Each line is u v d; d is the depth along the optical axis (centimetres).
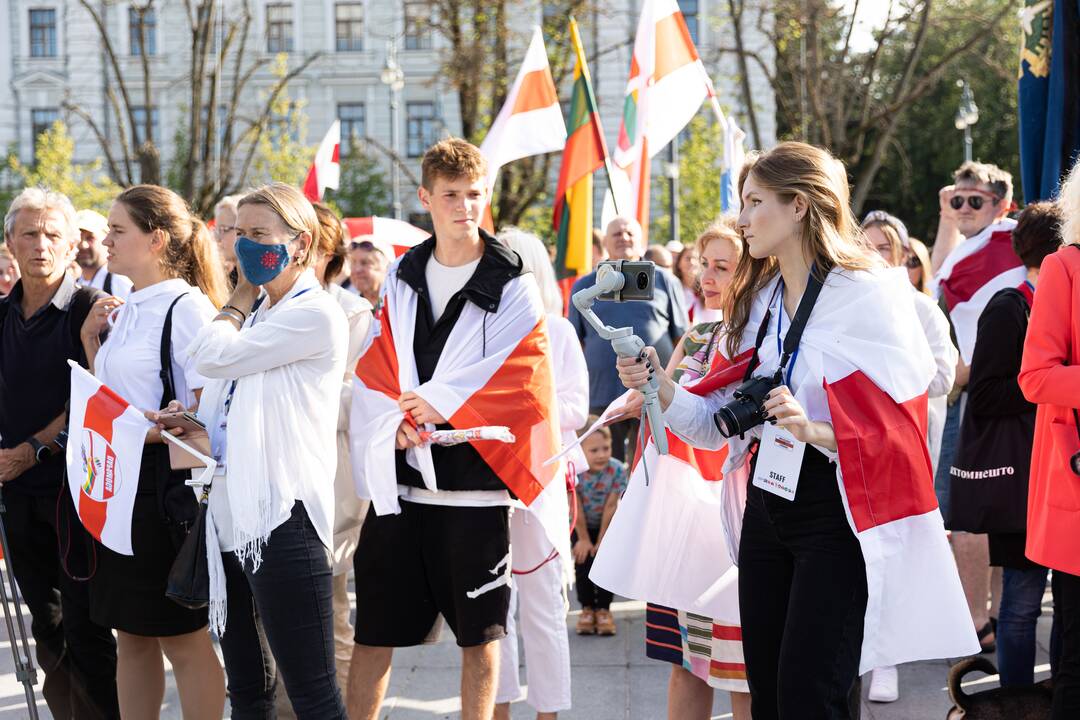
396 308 375
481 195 370
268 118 3014
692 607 346
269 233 318
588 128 714
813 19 2202
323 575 317
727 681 347
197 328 366
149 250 374
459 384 360
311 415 318
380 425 362
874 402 278
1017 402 406
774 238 288
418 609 367
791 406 273
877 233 514
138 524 351
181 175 3219
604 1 2588
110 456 343
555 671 392
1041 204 405
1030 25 484
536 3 2508
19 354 395
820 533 280
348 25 3725
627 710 461
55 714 414
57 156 2927
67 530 379
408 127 3738
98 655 389
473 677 359
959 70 3359
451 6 2295
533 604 392
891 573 276
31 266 392
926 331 446
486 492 360
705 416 308
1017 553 404
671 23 687
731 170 655
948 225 647
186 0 2464
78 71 3650
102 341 394
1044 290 312
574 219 716
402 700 478
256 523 308
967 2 3175
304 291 323
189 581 316
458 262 373
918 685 479
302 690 313
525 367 366
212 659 370
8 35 3709
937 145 3484
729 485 327
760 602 294
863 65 2466
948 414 538
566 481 421
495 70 2273
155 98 3609
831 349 280
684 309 773
